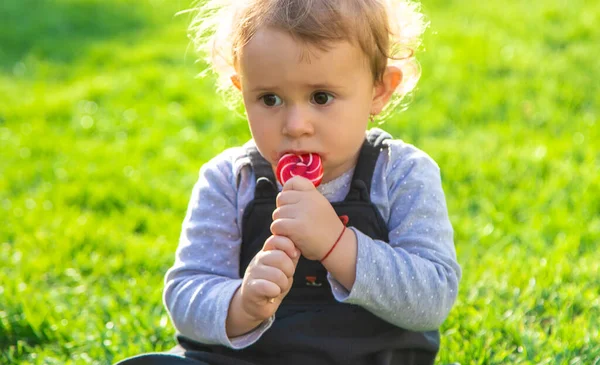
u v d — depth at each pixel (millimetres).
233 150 2738
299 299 2537
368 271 2342
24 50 8859
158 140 6148
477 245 4281
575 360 3092
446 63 7359
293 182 2318
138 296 3777
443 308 2480
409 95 3551
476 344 3207
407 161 2598
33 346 3504
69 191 5133
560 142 5578
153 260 4188
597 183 4855
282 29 2268
